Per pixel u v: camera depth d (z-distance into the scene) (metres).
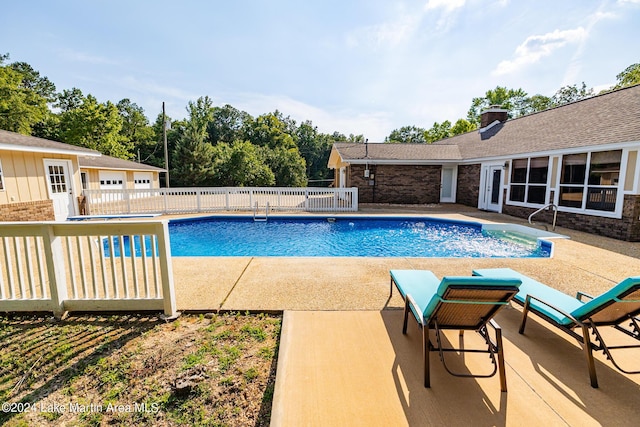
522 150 10.80
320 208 12.66
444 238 8.78
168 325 3.05
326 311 3.32
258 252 7.54
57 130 28.20
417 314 2.42
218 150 31.08
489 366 2.40
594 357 2.52
